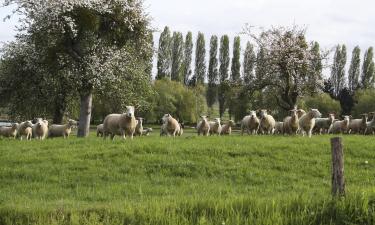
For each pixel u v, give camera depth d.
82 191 15.77
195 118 87.88
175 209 11.62
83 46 33.41
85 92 34.28
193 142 22.45
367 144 22.27
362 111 87.38
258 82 45.94
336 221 10.91
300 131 34.28
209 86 113.75
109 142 22.72
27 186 16.47
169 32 110.75
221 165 19.11
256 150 20.91
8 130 36.31
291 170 18.94
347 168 19.23
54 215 11.44
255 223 10.60
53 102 38.62
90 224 10.70
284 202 11.96
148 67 38.41
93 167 18.61
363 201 11.38
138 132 32.94
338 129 37.97
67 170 18.23
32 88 37.25
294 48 44.34
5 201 13.94
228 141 22.95
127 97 36.31
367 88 101.88
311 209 11.45
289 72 44.34
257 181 17.55
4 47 37.47
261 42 46.34
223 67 113.19
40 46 33.34
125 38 34.19
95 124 84.75
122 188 16.09
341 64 113.00
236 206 11.75
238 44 113.12
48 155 20.34
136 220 11.01
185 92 87.38
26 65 35.84
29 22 32.94
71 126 34.62
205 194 14.75
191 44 115.81
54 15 31.22
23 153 20.77
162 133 35.97
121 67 34.44
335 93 112.62
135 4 33.72
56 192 15.58
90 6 31.28
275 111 62.97
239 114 80.19
